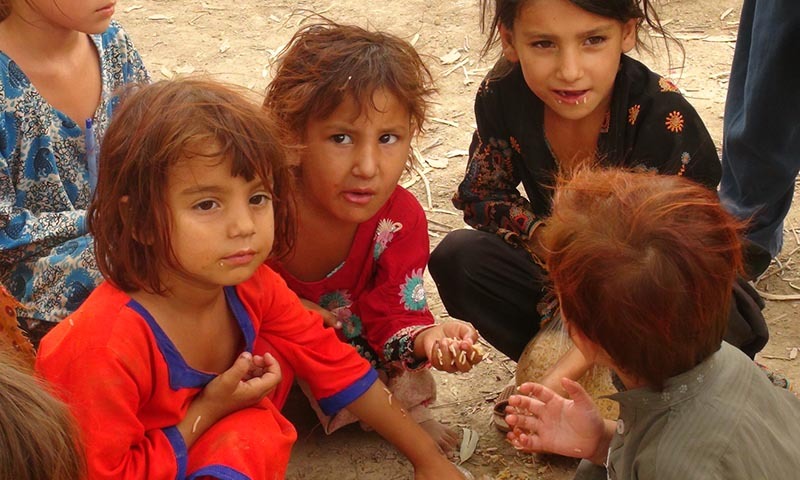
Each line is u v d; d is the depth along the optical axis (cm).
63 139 255
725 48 469
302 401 280
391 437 241
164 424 206
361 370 237
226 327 218
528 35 239
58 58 254
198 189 190
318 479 254
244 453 205
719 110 422
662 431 179
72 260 245
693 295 169
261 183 196
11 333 229
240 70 470
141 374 198
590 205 179
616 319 172
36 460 141
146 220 192
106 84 265
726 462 173
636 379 181
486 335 278
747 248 303
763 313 312
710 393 177
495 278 270
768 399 182
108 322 196
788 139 289
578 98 243
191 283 202
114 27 271
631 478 187
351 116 223
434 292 327
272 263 253
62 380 194
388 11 516
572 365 243
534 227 263
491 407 278
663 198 175
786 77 278
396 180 235
